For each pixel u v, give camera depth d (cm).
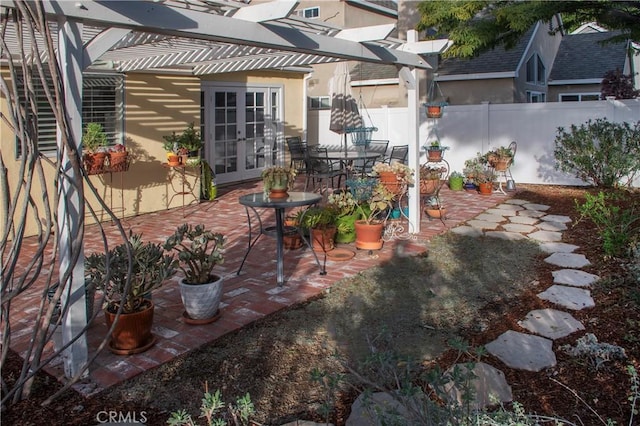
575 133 1092
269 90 1284
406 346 399
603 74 1908
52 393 335
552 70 2034
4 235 280
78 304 341
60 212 330
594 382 336
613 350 367
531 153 1226
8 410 316
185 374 359
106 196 860
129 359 377
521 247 676
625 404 309
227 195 1100
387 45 666
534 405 312
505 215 881
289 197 548
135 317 381
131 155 896
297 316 461
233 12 425
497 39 1034
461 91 1631
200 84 1055
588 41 2150
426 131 1359
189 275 441
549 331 418
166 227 824
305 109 1388
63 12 297
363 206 711
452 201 1020
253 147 1262
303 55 700
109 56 692
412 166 735
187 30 366
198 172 1025
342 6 1798
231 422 302
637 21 924
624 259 577
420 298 503
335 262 620
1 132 707
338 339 414
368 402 246
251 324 444
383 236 734
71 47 312
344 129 1127
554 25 1969
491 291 521
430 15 1002
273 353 391
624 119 1117
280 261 536
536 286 532
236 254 659
